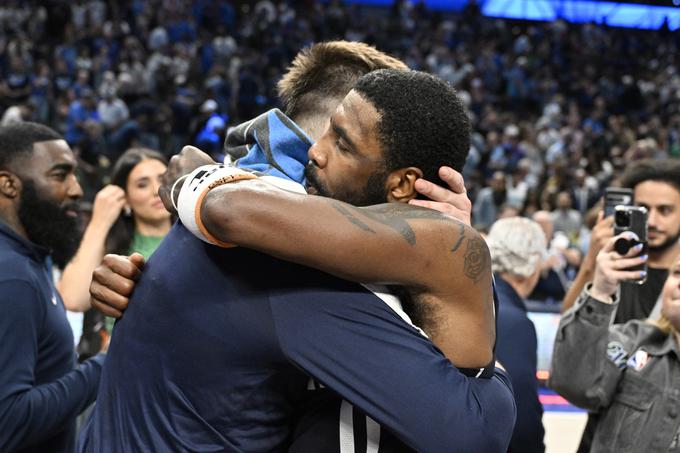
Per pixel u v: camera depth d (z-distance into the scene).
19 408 1.71
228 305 1.08
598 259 1.78
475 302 1.10
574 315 1.83
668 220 2.44
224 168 1.08
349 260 1.01
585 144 14.29
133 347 1.16
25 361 1.76
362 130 1.10
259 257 1.08
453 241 1.08
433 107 1.11
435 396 1.03
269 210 1.00
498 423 1.08
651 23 21.50
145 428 1.13
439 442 1.03
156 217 2.86
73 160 2.09
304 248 1.00
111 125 11.68
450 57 18.55
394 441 1.10
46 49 14.59
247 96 13.41
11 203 2.00
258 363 1.08
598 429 1.93
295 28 18.27
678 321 1.80
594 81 19.50
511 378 2.00
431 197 1.13
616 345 1.88
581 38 21.00
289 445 1.15
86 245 2.58
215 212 1.01
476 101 16.48
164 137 11.39
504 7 22.12
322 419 1.11
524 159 12.48
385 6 21.30
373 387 1.04
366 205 1.14
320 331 1.05
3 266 1.79
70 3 15.84
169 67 14.43
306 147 1.18
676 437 1.79
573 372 1.83
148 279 1.17
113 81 13.22
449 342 1.09
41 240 2.02
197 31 17.16
